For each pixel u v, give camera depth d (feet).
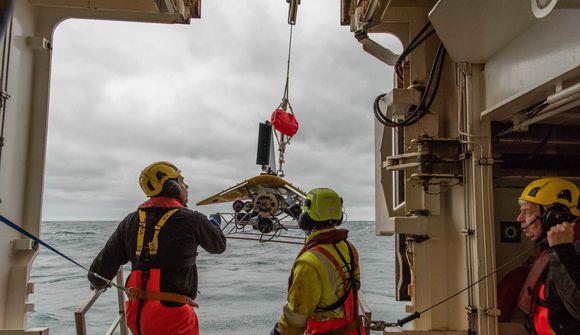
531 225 7.56
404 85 12.75
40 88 12.14
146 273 8.99
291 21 14.40
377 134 13.99
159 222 9.20
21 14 11.61
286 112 13.57
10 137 11.14
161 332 8.78
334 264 7.55
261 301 34.65
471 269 10.35
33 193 11.85
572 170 11.82
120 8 12.41
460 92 10.54
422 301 11.51
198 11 13.64
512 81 8.80
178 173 10.06
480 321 9.98
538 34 7.86
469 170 10.49
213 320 28.17
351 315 7.67
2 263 11.00
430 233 11.68
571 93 7.34
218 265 57.26
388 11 12.47
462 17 8.19
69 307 33.73
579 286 6.10
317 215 7.87
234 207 13.23
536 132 10.69
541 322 7.09
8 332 11.04
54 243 97.96
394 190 13.21
